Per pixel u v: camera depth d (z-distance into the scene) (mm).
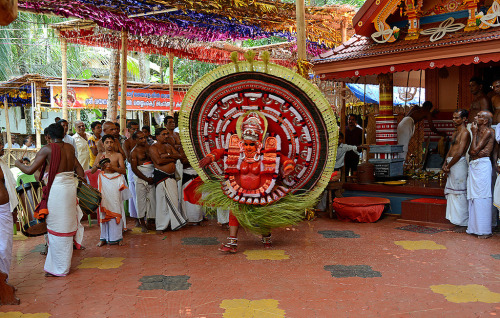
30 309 4242
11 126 25375
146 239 7016
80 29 12305
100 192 6527
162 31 10938
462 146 6941
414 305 4148
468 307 4074
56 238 5188
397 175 9031
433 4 8555
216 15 10102
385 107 9102
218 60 16281
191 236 7148
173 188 7508
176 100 19266
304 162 6340
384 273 5066
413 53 7895
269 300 4324
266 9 9781
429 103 10305
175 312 4094
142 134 7516
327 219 8211
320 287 4656
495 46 7102
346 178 9617
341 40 12367
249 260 5699
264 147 6152
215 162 6551
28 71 21281
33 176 7656
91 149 8719
